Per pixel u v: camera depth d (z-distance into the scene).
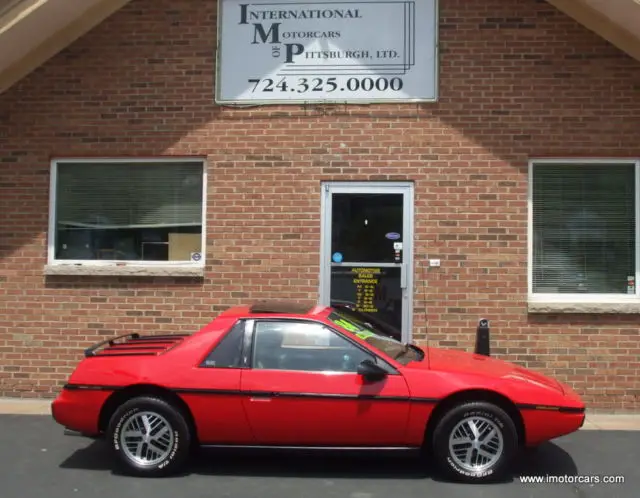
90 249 8.73
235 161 8.46
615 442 6.81
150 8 8.62
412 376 5.51
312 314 5.93
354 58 8.43
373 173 8.34
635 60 8.26
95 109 8.62
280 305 6.36
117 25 8.63
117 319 8.49
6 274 8.62
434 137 8.31
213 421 5.55
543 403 5.48
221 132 8.49
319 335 5.70
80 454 6.33
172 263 8.62
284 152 8.42
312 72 8.45
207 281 8.41
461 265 8.23
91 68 8.63
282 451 5.59
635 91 8.24
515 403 5.47
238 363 5.62
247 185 8.44
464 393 5.52
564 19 8.31
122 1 8.64
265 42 8.52
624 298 8.28
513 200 8.24
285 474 5.78
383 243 8.33
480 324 7.54
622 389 8.08
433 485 5.51
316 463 6.11
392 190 8.34
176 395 5.59
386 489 5.41
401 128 8.34
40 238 8.62
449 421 5.47
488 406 5.48
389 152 8.34
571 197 8.38
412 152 8.31
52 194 8.69
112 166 8.77
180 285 8.45
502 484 5.54
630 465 6.08
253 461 6.14
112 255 8.73
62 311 8.54
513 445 5.46
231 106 8.50
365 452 5.55
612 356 8.10
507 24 8.34
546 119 8.27
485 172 8.27
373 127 8.37
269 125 8.45
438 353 6.37
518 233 8.22
